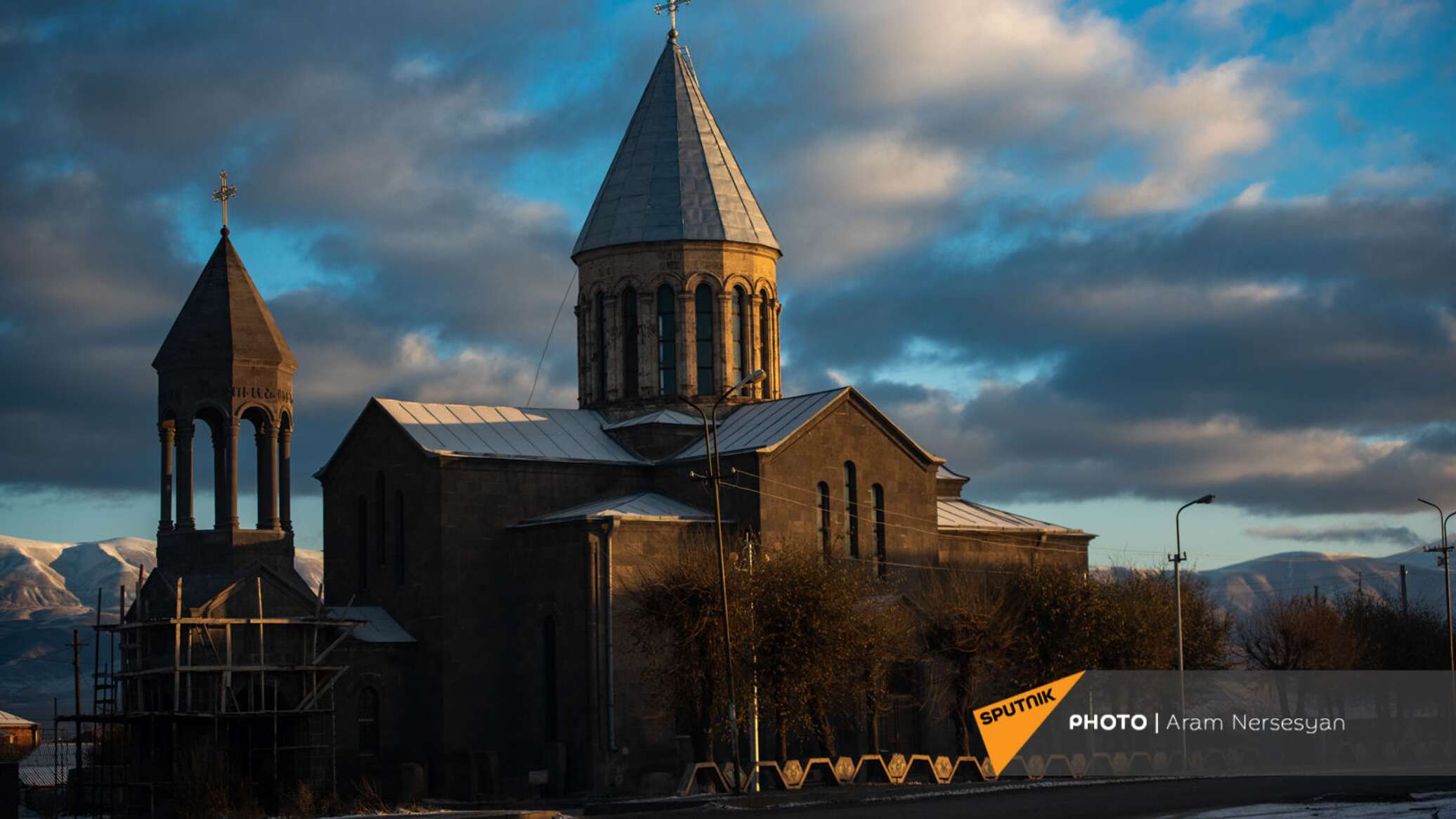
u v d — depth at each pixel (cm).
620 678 5906
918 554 6800
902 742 6469
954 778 5984
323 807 5262
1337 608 9569
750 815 4269
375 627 6156
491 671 6166
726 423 6788
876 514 6694
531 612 6153
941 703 6500
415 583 6209
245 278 6412
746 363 6988
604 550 5969
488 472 6291
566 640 6003
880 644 5688
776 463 6341
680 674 5484
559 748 5894
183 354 6216
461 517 6194
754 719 5425
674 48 7350
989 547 7344
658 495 6525
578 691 5931
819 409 6506
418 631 6166
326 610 5847
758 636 5416
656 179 7025
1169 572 7781
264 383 6294
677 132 7131
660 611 5581
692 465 6525
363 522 6575
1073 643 6525
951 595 6375
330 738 5706
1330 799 4588
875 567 6531
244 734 5791
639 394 6900
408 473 6316
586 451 6612
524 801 5494
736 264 6981
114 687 5800
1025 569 6775
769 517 6281
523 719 6134
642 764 5903
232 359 6219
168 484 6247
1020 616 6494
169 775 5488
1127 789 5144
